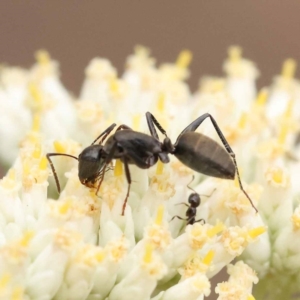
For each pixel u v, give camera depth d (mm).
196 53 166
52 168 118
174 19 167
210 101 129
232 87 134
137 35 166
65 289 112
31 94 129
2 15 159
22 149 120
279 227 121
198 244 115
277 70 163
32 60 158
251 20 166
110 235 115
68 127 128
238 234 115
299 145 131
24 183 116
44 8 161
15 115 129
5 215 115
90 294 114
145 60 136
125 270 114
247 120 126
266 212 121
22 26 160
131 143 114
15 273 110
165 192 117
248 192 119
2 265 110
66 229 112
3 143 129
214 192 120
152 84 130
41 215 115
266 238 120
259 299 122
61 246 111
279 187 121
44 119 127
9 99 131
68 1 163
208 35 167
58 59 161
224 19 166
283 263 120
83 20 164
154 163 115
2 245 113
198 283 113
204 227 115
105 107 130
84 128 126
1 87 134
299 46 164
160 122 124
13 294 109
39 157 118
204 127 126
